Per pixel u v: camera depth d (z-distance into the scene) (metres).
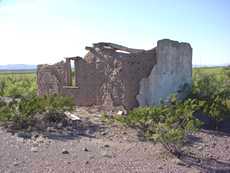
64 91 19.27
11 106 13.87
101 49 17.45
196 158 10.41
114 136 12.73
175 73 17.41
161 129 11.06
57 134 12.61
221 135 13.75
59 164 9.20
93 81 17.92
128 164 9.45
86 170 8.81
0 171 8.47
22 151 10.24
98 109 17.50
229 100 15.37
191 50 18.62
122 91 16.38
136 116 13.26
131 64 16.19
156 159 10.04
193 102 14.34
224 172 9.39
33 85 27.19
